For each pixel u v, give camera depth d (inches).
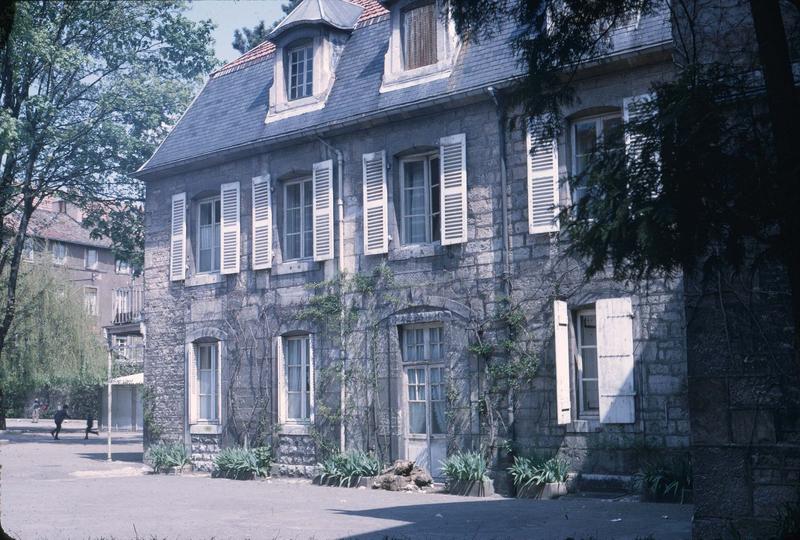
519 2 310.7
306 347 764.6
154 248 895.1
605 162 265.4
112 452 1079.6
